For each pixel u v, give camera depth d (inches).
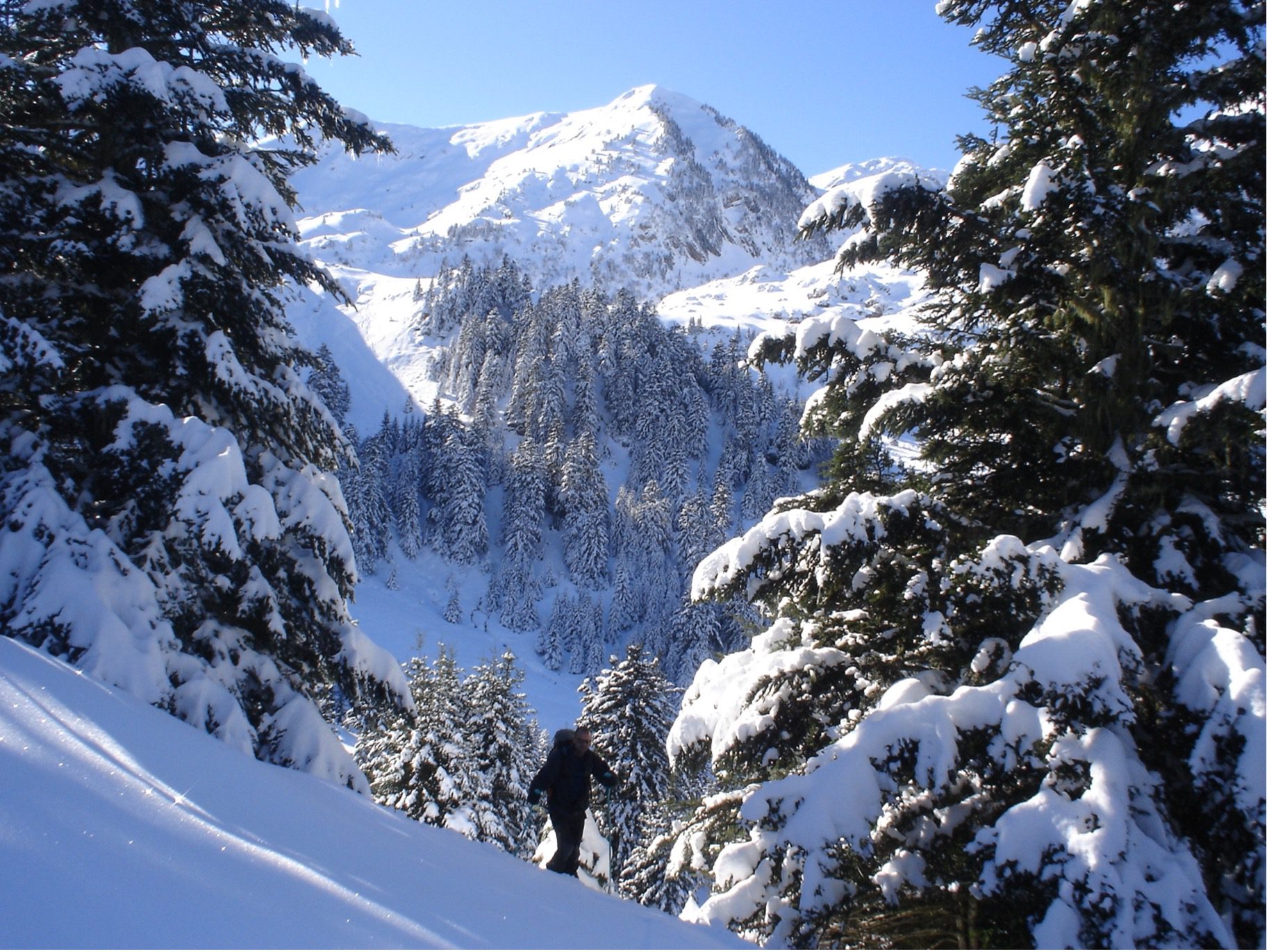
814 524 237.6
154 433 286.8
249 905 120.1
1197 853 181.2
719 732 250.5
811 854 181.5
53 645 243.1
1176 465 229.5
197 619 310.7
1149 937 151.3
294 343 386.3
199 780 178.9
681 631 2487.7
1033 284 268.7
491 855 225.1
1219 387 196.9
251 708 323.9
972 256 270.4
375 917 131.7
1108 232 242.5
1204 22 226.5
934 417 255.4
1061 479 258.2
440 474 3875.5
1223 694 169.6
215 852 136.6
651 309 5689.0
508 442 4729.3
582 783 269.1
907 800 212.4
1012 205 257.4
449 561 3540.8
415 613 3117.6
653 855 294.8
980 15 288.4
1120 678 173.0
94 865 115.2
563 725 2394.2
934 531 231.0
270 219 325.4
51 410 288.8
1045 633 185.3
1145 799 174.2
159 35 351.3
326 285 374.6
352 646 358.3
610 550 3782.0
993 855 174.2
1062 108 261.0
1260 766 158.1
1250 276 223.6
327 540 343.6
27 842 114.2
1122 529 232.1
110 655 242.1
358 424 5123.0
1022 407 249.3
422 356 6540.4
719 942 181.5
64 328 321.7
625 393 5068.9
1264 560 214.4
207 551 289.9
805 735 251.4
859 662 246.1
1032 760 180.2
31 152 305.3
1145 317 239.9
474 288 6815.9
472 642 2992.1
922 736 184.4
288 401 355.3
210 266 327.6
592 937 160.4
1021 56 260.5
